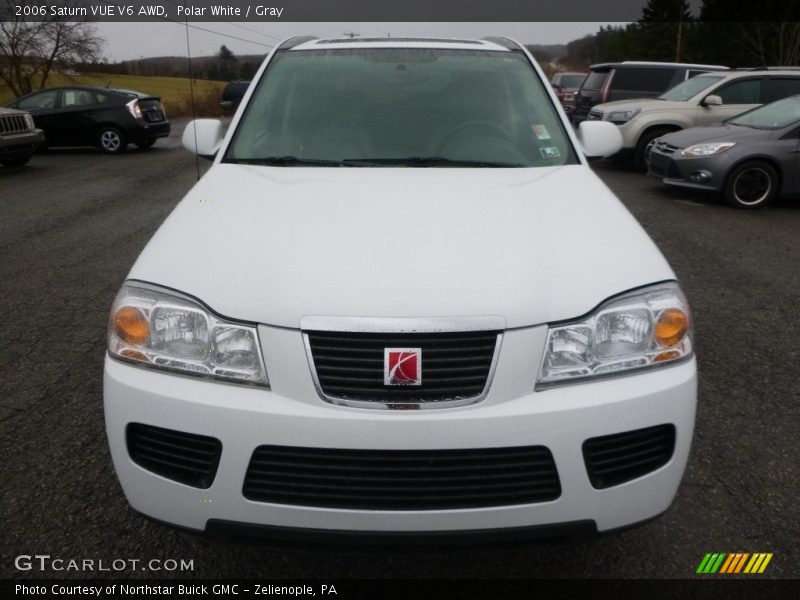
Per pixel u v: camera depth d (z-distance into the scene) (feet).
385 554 6.01
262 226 7.20
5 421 10.18
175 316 6.21
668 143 29.68
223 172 9.30
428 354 5.80
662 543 7.66
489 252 6.57
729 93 37.37
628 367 6.15
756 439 9.75
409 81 10.75
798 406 10.75
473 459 5.80
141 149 51.67
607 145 10.84
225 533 6.10
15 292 16.39
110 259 19.39
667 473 6.30
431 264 6.34
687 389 6.27
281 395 5.88
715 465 9.10
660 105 37.50
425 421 5.69
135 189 32.27
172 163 42.57
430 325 5.78
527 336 5.92
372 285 6.07
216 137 10.89
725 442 9.66
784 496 8.46
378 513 5.81
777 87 37.37
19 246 20.95
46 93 48.14
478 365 5.84
